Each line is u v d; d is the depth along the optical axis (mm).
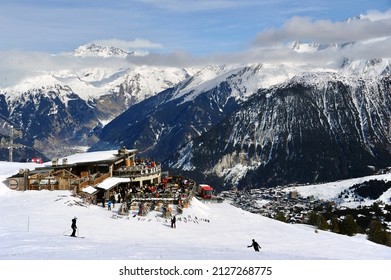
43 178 81562
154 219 68875
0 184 81250
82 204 72438
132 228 61750
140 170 98125
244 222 77062
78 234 53812
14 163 118000
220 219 77562
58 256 39406
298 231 75125
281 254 49625
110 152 118062
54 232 54062
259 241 63562
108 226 60906
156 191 87750
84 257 39344
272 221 82125
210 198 99062
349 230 137250
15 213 64062
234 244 58969
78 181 82188
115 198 80312
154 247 47344
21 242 45281
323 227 128125
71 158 105062
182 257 41250
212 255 43906
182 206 77062
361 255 60250
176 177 112688
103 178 92688
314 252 59125
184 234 62406
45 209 66812
